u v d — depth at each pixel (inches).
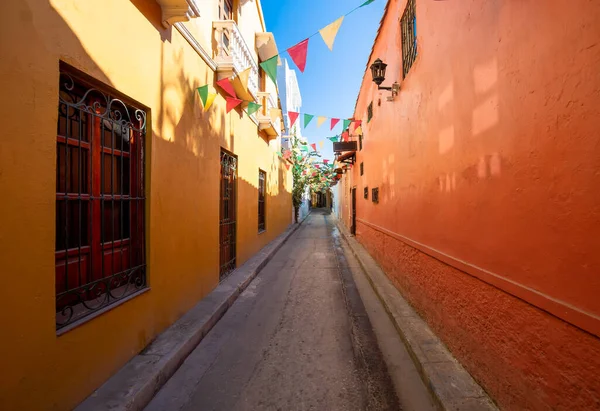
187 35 166.2
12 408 74.3
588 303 59.9
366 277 277.9
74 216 104.8
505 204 87.4
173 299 157.8
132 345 122.4
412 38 183.0
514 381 84.4
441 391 102.5
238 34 223.5
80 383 95.2
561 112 66.3
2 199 72.4
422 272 164.2
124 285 127.8
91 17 100.1
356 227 501.4
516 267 82.6
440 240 137.1
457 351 121.6
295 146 766.5
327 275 288.2
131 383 105.8
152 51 136.3
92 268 110.7
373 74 218.7
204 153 195.9
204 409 104.9
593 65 58.2
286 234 570.3
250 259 327.6
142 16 128.9
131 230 130.9
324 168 848.3
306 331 165.9
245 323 176.1
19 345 76.0
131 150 130.3
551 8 68.7
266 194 433.1
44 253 82.9
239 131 284.0
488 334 97.9
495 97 92.1
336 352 143.2
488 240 96.7
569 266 64.6
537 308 74.6
